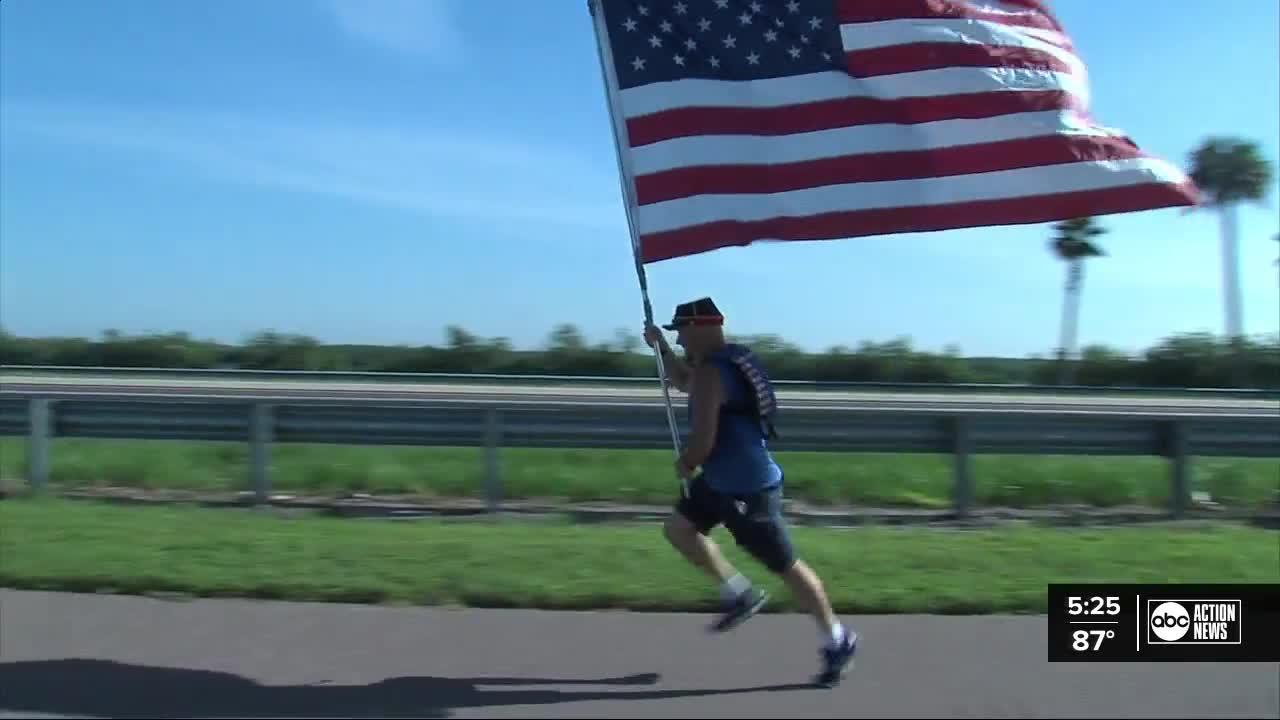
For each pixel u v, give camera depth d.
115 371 29.66
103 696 4.71
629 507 10.20
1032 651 5.48
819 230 5.89
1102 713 4.66
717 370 4.98
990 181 5.84
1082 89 6.02
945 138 5.89
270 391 24.09
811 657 5.38
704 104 5.96
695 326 5.04
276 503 9.97
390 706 4.66
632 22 6.02
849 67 5.96
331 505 9.94
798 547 7.59
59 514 8.38
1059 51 6.00
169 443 12.86
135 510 8.84
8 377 28.53
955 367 37.75
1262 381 39.09
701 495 5.10
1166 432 10.44
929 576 6.77
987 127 5.86
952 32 5.94
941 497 10.82
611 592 6.28
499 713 4.60
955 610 6.19
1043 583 6.66
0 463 11.27
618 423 10.61
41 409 10.23
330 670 5.09
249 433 10.30
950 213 5.85
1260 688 4.96
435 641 5.55
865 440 10.48
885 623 5.97
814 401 24.73
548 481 10.78
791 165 5.94
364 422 10.40
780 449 10.48
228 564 6.73
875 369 37.38
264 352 36.03
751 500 4.99
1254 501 10.79
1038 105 5.85
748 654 5.42
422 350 36.34
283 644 5.45
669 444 10.66
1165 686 4.99
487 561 6.96
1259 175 46.38
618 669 5.18
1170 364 39.59
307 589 6.27
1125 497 10.87
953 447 10.36
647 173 5.94
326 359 35.88
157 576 6.40
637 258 5.94
